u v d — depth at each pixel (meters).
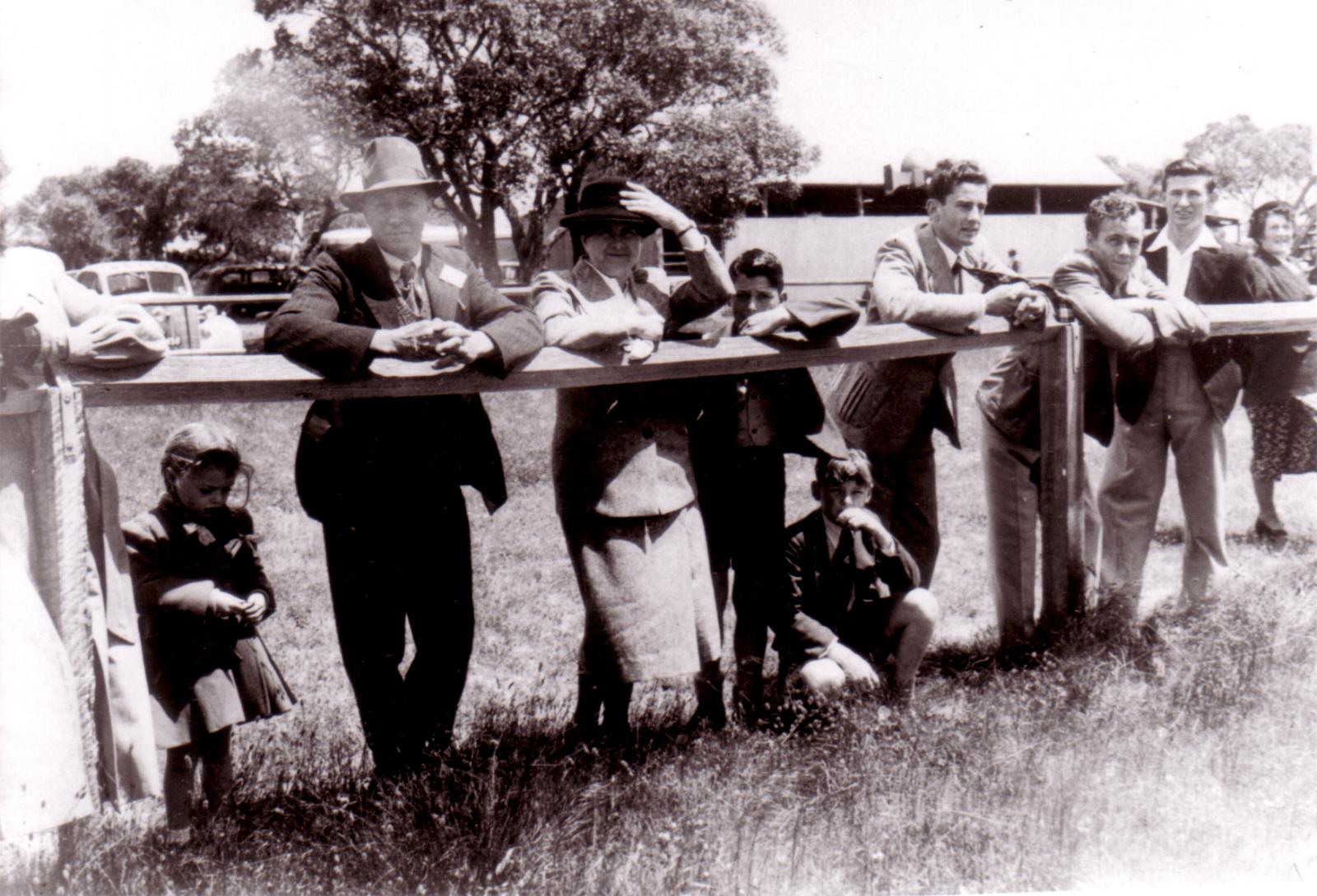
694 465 3.84
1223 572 4.88
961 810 3.04
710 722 3.67
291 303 2.94
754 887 2.71
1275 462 6.45
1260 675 3.92
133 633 2.80
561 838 2.83
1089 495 5.42
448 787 3.08
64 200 40.94
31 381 2.49
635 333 3.24
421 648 3.33
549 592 6.37
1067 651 4.14
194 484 3.16
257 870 2.74
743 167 33.97
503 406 12.65
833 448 3.91
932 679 4.21
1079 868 2.82
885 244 4.33
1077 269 4.41
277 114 33.09
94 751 2.57
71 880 2.69
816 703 3.68
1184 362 4.64
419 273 3.20
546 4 31.80
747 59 34.28
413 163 3.09
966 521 7.83
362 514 3.17
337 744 3.69
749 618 3.92
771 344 3.58
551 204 34.06
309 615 5.93
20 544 2.49
